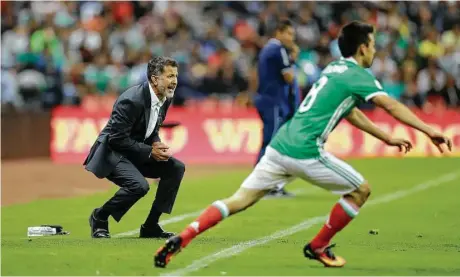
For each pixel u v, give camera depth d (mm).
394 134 65750
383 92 22016
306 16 77375
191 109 65438
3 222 33750
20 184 48344
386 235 30203
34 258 24109
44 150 65000
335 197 42000
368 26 22844
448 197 42062
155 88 27547
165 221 33812
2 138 62469
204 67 71875
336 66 22734
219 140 65062
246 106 68500
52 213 36500
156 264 22094
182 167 28453
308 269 22859
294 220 33906
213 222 22094
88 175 53375
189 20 82250
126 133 27500
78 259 23906
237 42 78438
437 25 80000
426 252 26188
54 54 74312
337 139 65438
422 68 73938
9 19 79500
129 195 27875
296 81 42094
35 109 68500
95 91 70125
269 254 25297
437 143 21688
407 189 45406
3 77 68750
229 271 22469
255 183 22484
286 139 22328
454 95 71000
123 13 80938
